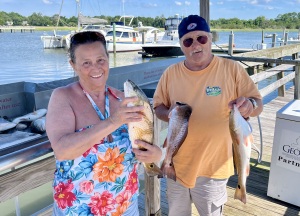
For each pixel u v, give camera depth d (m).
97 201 1.37
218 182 2.01
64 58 19.38
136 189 1.55
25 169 1.38
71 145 1.21
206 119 1.92
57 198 1.35
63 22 27.73
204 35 1.85
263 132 4.70
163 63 6.14
